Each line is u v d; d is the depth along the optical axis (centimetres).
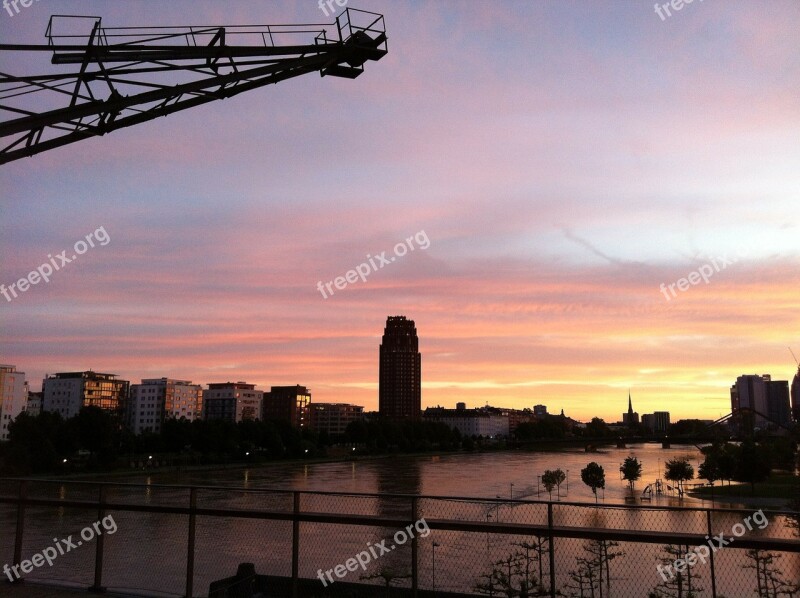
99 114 2148
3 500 1464
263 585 1473
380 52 2405
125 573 2455
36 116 1955
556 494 13325
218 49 2205
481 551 2705
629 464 14475
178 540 2956
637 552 3152
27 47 2000
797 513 1026
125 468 15788
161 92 2162
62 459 14650
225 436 19975
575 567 2136
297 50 2325
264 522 3762
